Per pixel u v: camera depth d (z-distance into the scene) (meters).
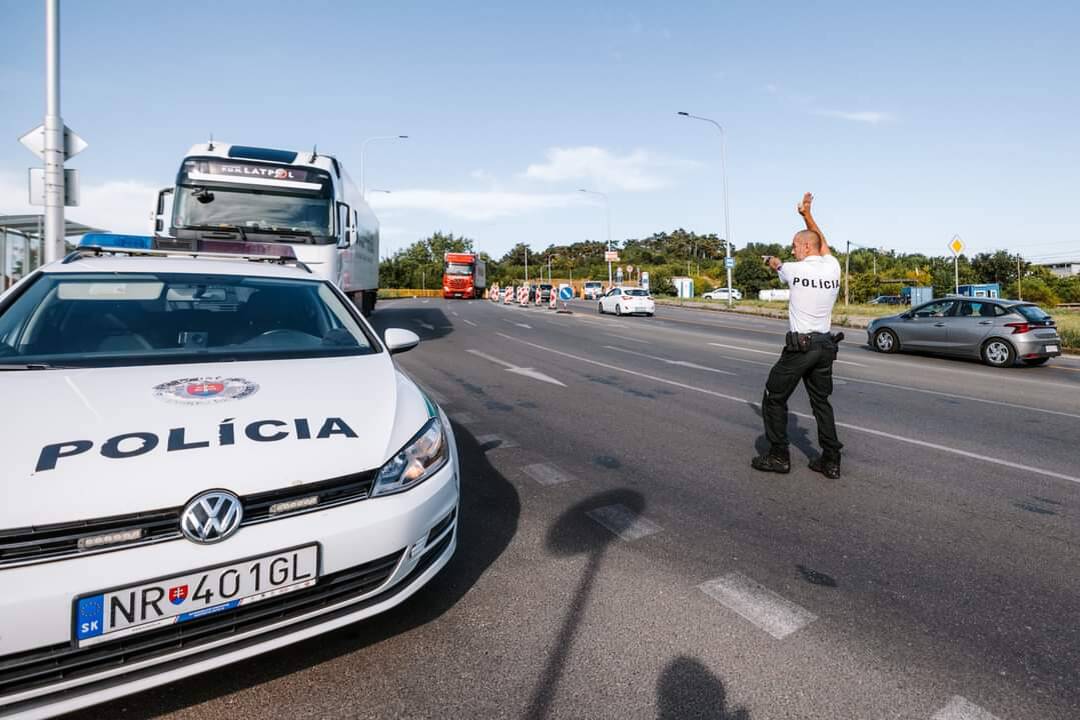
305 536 1.86
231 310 3.11
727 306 32.12
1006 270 57.97
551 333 16.80
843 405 7.14
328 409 2.25
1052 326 11.14
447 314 24.70
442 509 2.26
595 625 2.37
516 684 2.02
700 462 4.65
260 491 1.83
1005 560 2.99
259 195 9.20
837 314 25.50
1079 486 4.16
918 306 12.81
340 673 2.06
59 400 2.06
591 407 6.71
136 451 1.81
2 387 2.12
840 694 1.98
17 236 11.66
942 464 4.67
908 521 3.50
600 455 4.80
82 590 1.58
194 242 4.12
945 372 10.23
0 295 2.80
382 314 23.77
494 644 2.24
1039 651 2.23
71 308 2.82
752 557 2.99
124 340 2.70
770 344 14.48
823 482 4.20
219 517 1.75
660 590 2.65
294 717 1.85
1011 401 7.47
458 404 6.73
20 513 1.58
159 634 1.71
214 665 1.78
